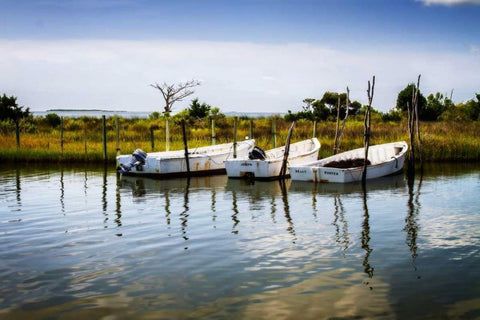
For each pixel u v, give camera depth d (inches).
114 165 900.0
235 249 318.0
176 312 219.6
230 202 502.6
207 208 468.1
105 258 300.7
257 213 440.8
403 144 790.5
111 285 253.3
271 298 233.9
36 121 1488.7
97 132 1282.0
